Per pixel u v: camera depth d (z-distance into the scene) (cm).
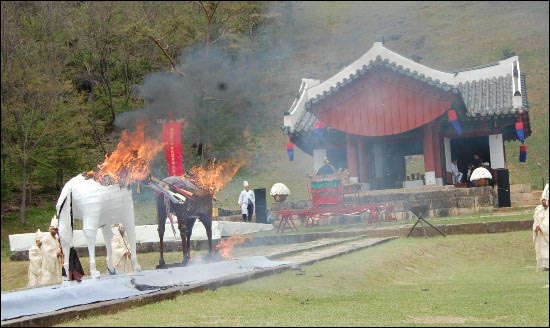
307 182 3256
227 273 1313
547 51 4831
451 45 4728
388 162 3120
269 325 798
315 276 1292
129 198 1347
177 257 2052
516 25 5188
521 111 2814
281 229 2497
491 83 3119
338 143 3188
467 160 3334
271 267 1344
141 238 2200
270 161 3566
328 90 2872
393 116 2797
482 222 2016
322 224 2594
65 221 1293
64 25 3594
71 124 3066
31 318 835
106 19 3631
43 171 3075
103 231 1381
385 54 2795
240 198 2623
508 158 4019
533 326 788
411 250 1739
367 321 837
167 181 1432
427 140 2805
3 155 2945
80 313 892
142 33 3491
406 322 830
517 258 1662
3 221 2762
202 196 1481
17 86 3003
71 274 1238
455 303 1010
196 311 927
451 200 2534
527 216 2145
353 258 1562
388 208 2430
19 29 3241
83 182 1297
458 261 1678
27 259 2258
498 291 1138
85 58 3672
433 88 2725
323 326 791
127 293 1080
